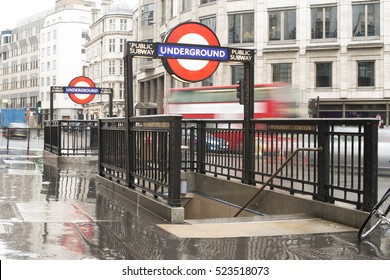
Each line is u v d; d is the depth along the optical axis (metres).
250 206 8.57
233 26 39.38
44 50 103.62
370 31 35.44
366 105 35.66
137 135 8.22
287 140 7.81
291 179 7.62
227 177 9.62
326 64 36.62
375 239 5.45
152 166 7.49
